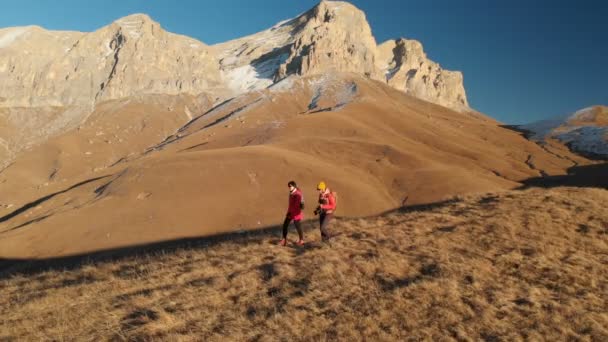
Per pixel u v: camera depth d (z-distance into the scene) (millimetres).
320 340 8305
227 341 8539
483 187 77438
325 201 14531
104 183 82000
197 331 9070
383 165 93438
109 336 9164
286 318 9180
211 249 15672
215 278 11773
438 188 78438
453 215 16312
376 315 9109
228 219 57812
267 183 68625
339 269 11406
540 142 195375
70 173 180625
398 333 8516
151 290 11602
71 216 61406
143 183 68500
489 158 131250
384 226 15719
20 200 104000
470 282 10391
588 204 16281
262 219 58250
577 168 131000
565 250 12125
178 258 14961
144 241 51094
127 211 60469
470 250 12273
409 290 10016
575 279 10312
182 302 10508
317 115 138625
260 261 12922
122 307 10602
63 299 11797
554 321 8633
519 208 16125
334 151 99875
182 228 54594
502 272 10938
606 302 9312
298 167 74750
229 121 185750
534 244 12391
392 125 157750
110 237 52875
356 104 172625
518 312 9039
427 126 171625
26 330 10062
